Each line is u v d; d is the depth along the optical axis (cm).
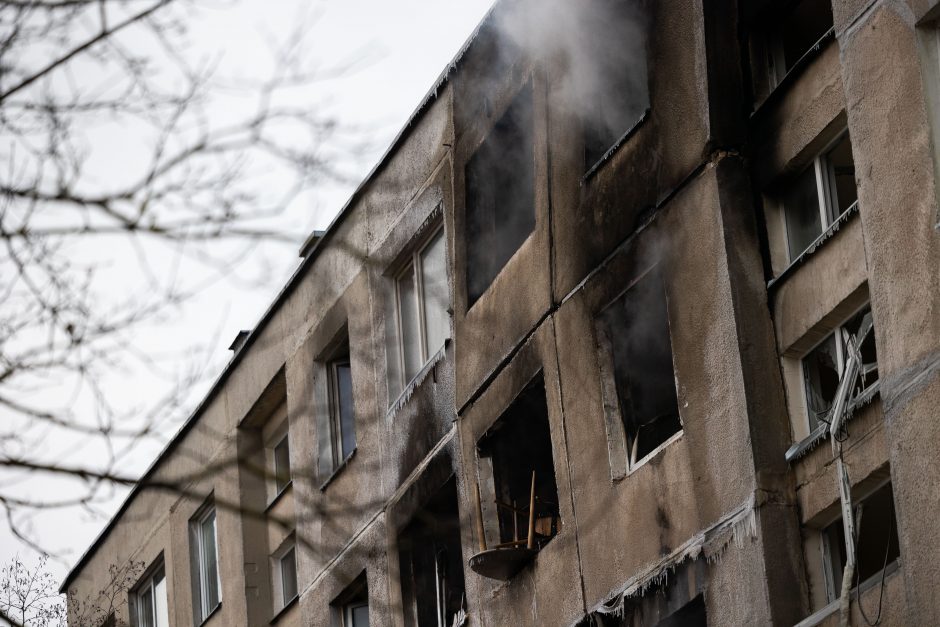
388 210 2302
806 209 1499
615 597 1591
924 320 1211
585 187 1772
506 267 1920
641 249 1644
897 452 1208
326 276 2472
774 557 1373
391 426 2195
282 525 849
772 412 1434
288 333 2592
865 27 1329
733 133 1546
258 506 2686
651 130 1656
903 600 1216
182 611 2889
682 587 1489
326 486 2386
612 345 1706
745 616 1387
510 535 1908
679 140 1598
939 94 1252
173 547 2948
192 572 2872
